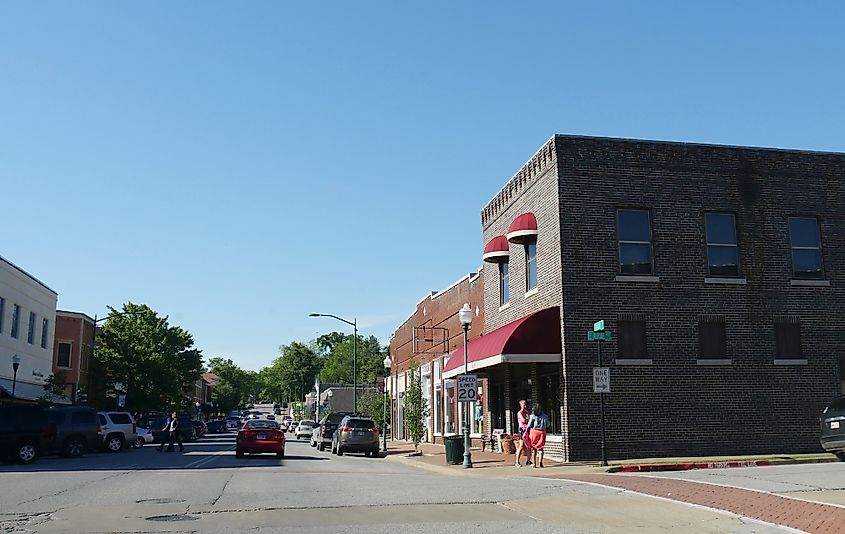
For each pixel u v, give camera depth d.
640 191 26.69
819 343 27.06
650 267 26.45
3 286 41.59
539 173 28.02
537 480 18.64
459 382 25.62
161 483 17.98
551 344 25.58
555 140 26.50
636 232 26.59
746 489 15.20
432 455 34.19
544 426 23.86
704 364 26.12
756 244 27.20
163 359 61.78
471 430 37.31
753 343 26.59
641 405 25.56
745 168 27.53
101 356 58.28
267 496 15.00
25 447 27.20
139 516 12.16
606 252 26.14
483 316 36.91
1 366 41.41
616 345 25.73
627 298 26.03
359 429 37.25
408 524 11.43
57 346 55.19
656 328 26.05
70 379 55.25
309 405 129.25
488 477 20.61
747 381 26.31
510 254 31.31
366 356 139.25
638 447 25.31
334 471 22.95
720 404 26.02
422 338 51.88
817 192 27.92
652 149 26.97
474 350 29.83
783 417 26.34
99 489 16.48
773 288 27.06
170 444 38.28
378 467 26.91
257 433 32.53
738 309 26.69
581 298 25.75
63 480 18.84
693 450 25.59
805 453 25.94
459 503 13.85
